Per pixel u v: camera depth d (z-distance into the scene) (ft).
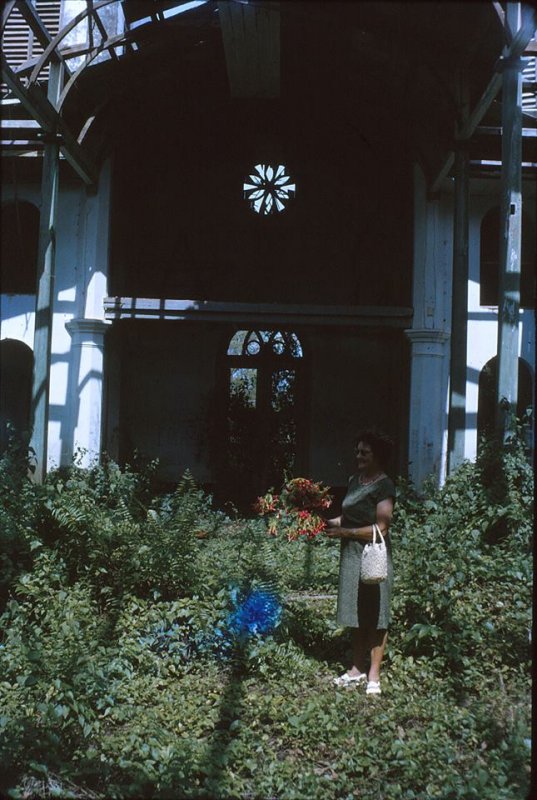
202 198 60.13
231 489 58.23
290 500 39.40
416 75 41.98
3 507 26.00
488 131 40.86
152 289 59.72
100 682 17.42
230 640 20.85
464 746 15.06
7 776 13.75
